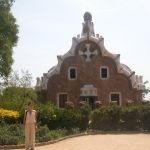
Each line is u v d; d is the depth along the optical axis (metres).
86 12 35.88
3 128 14.80
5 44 22.31
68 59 30.77
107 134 17.59
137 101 30.30
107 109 19.25
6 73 23.11
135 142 13.56
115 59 30.39
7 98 29.00
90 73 30.23
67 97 30.27
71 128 17.61
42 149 11.60
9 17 22.67
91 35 31.02
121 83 30.23
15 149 11.73
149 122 18.91
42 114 17.69
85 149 11.54
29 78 32.34
